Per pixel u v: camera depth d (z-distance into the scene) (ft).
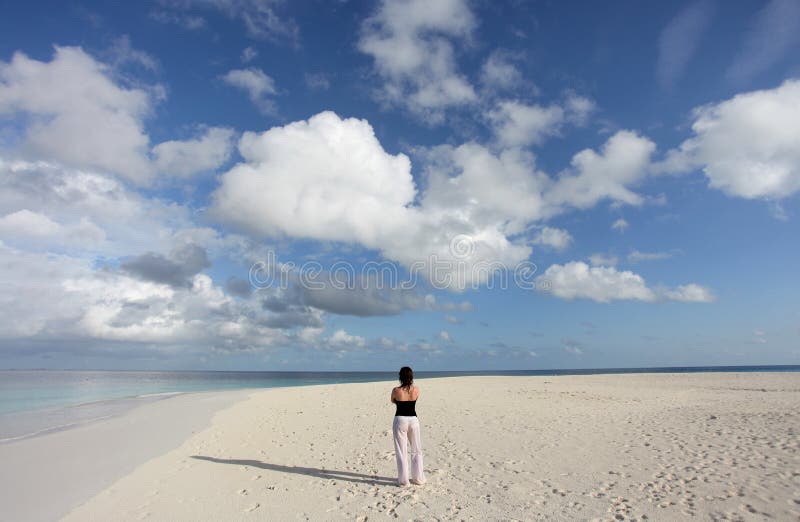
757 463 26.91
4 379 215.51
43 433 45.52
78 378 256.52
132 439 40.78
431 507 21.99
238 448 36.40
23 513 22.57
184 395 93.20
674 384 91.40
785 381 91.66
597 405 57.41
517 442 35.76
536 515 20.62
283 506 22.79
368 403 64.08
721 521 19.19
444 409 55.42
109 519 21.65
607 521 19.67
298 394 80.48
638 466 27.68
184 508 22.82
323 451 34.65
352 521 20.70
